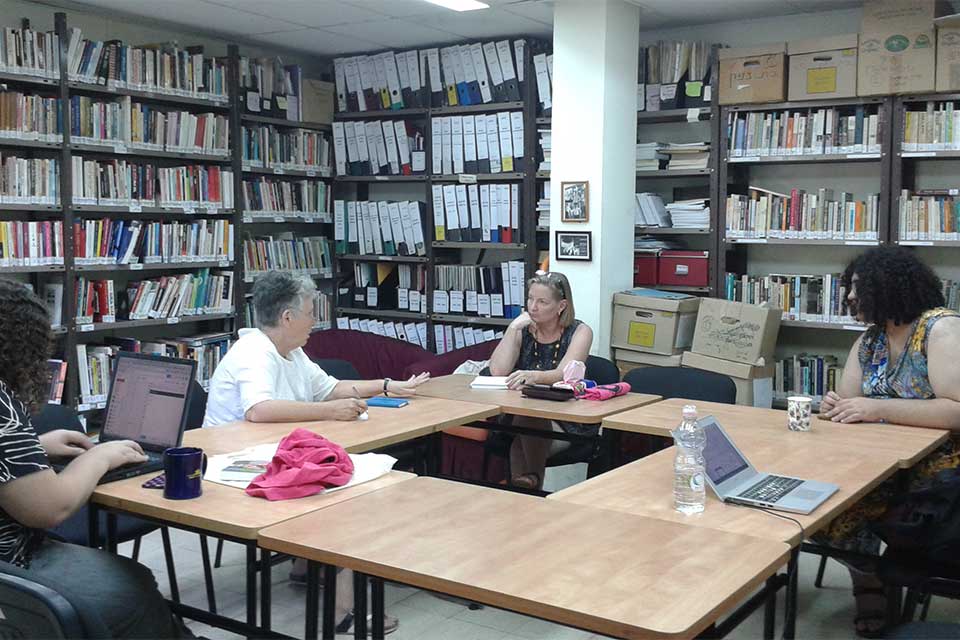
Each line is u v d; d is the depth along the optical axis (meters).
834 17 5.12
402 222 6.31
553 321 3.96
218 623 2.32
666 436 2.95
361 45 6.31
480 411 3.22
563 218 5.09
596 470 3.91
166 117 5.47
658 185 5.68
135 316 5.38
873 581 2.97
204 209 5.71
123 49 5.16
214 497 2.10
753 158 5.03
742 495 2.14
